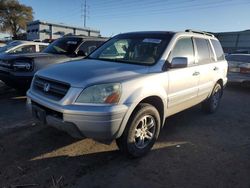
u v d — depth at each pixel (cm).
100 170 356
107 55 480
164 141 463
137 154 387
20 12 5984
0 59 693
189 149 436
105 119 325
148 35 480
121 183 329
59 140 437
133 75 373
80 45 754
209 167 380
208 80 564
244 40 3506
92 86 330
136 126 371
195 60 514
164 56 426
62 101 333
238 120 607
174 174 356
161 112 422
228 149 444
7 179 326
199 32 566
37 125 498
